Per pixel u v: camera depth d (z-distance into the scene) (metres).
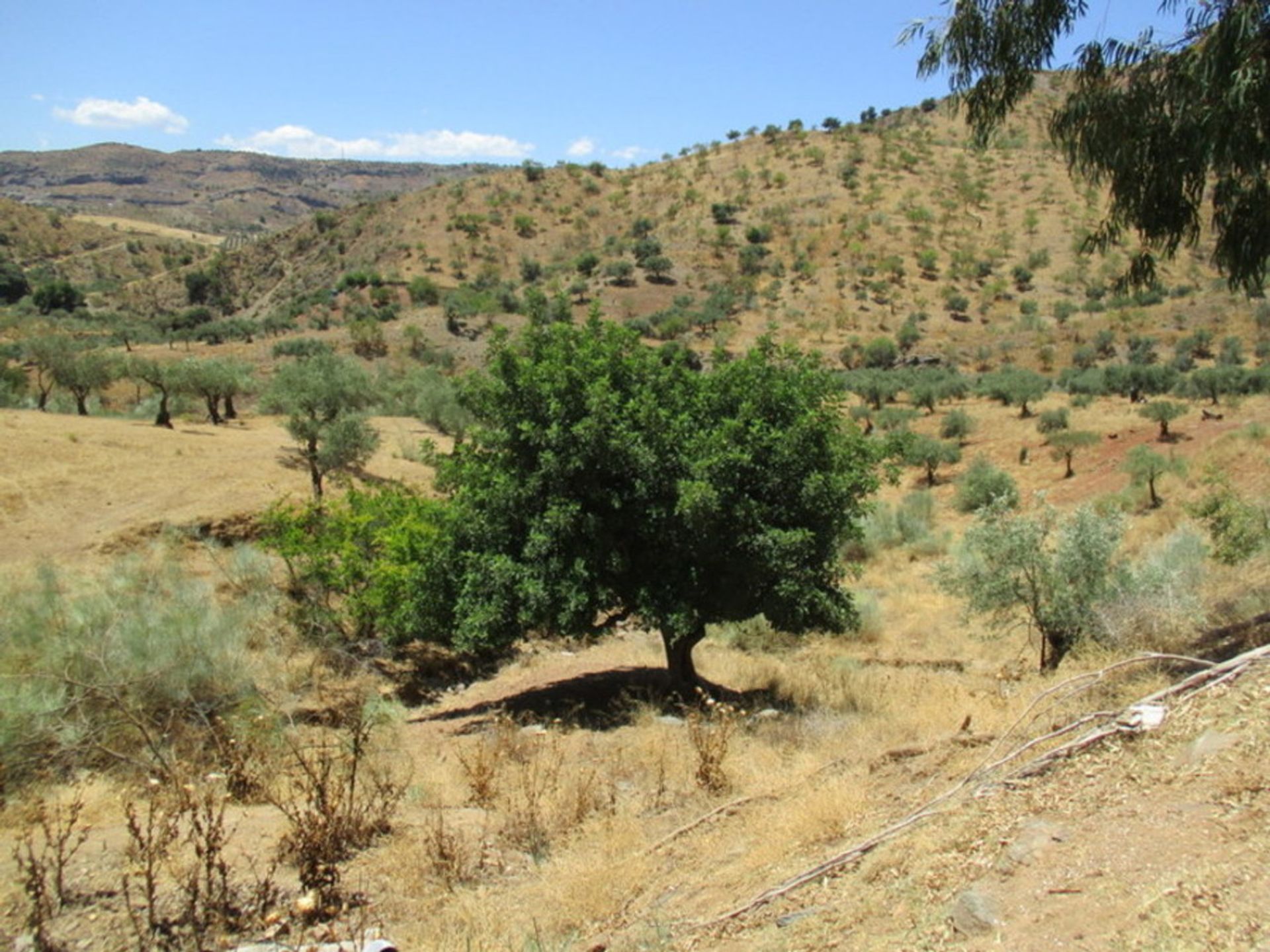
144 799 7.14
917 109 155.12
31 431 24.64
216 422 33.19
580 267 104.25
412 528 14.65
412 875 5.80
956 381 53.34
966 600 14.91
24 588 12.13
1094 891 3.37
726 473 10.92
